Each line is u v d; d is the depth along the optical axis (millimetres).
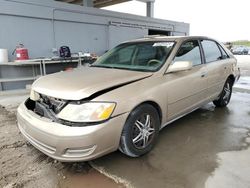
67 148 1998
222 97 4367
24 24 6621
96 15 8352
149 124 2598
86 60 7473
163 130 3348
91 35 8352
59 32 7449
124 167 2379
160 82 2672
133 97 2307
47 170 2332
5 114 4242
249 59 19250
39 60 6445
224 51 4305
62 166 2398
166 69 2811
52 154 2094
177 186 2061
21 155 2631
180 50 3115
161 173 2266
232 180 2123
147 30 10539
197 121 3721
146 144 2602
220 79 3996
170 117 2938
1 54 6059
